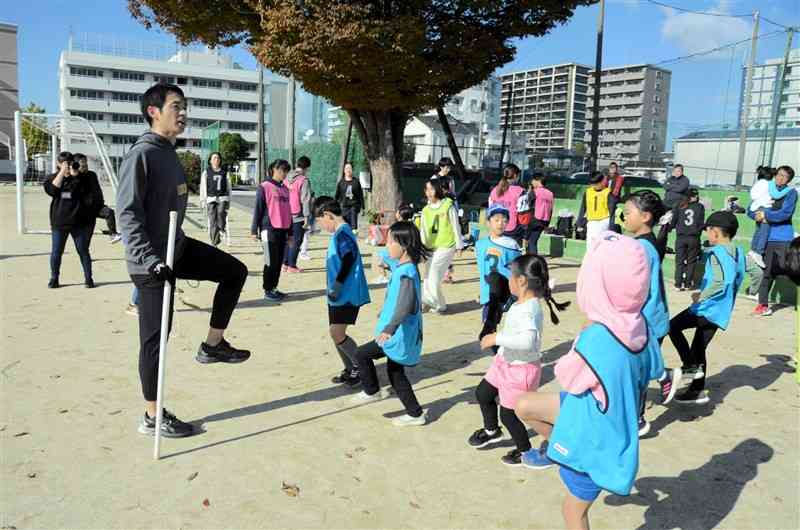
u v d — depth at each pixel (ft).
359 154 84.94
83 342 21.04
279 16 43.96
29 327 22.66
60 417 14.97
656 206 14.24
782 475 13.24
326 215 17.16
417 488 12.25
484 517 11.28
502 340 12.71
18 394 16.34
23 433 14.03
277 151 108.58
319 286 32.24
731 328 26.23
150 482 12.10
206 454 13.35
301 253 41.37
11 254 38.96
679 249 34.68
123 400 16.14
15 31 199.41
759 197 35.35
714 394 18.24
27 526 10.50
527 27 51.83
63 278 31.78
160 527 10.64
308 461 13.17
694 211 34.01
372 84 49.16
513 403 13.00
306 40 44.32
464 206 60.90
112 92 270.87
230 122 295.69
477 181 73.56
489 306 20.15
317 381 18.13
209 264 14.82
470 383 18.37
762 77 70.49
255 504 11.44
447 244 26.30
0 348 20.12
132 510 11.12
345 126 77.41
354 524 10.93
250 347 21.30
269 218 28.14
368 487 12.21
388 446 14.05
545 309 28.53
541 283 12.75
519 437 13.15
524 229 34.60
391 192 57.98
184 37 55.57
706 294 16.52
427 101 52.95
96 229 54.60
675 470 13.42
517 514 11.41
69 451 13.26
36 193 101.96
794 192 27.91
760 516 11.62
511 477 12.82
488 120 256.73
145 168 13.05
